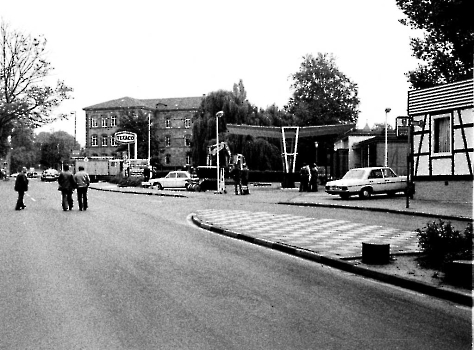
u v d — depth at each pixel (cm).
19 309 679
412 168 2577
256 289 814
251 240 1377
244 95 6181
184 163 11019
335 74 7331
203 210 2244
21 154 11562
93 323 618
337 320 648
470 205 2223
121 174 6016
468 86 2262
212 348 534
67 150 12569
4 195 3494
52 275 895
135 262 1031
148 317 645
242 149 5388
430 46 3588
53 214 2103
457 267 802
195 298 746
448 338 580
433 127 2448
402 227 1598
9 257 1078
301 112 7000
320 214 2044
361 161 4656
